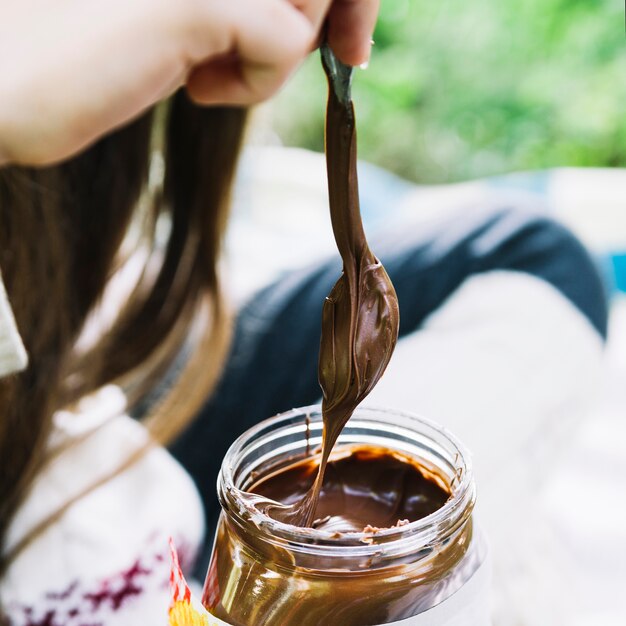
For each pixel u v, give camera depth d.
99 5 0.45
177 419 0.66
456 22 1.89
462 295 0.73
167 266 0.68
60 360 0.62
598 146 1.86
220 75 0.49
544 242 0.79
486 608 0.41
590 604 0.96
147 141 0.66
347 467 0.43
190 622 0.39
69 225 0.64
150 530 0.61
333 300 0.41
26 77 0.45
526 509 0.62
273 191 1.29
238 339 0.79
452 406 0.61
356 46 0.46
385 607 0.38
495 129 1.90
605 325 0.78
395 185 1.46
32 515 0.61
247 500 0.40
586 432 1.21
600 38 1.85
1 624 0.59
